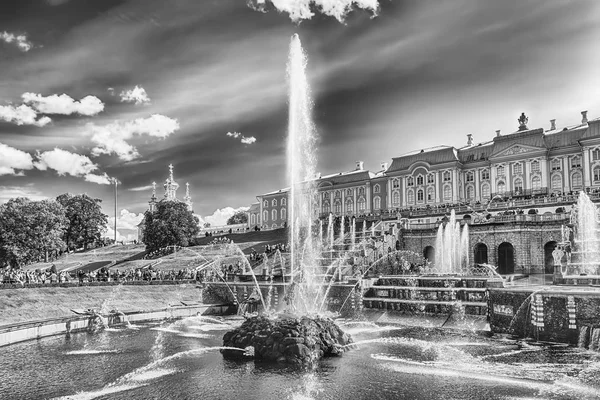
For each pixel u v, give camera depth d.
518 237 71.19
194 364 34.50
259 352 35.47
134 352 39.16
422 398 26.69
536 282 57.12
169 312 60.22
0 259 93.75
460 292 52.62
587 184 89.25
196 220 125.56
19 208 97.31
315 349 35.22
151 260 111.12
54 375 32.22
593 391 27.48
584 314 37.12
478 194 106.44
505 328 43.88
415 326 50.03
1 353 38.97
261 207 152.38
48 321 46.84
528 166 98.06
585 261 56.75
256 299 66.31
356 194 129.25
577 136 93.38
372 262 73.00
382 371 31.98
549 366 32.62
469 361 34.25
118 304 60.84
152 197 179.75
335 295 60.38
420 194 114.50
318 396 27.19
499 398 26.56
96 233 147.75
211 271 80.69
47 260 133.12
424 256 81.81
